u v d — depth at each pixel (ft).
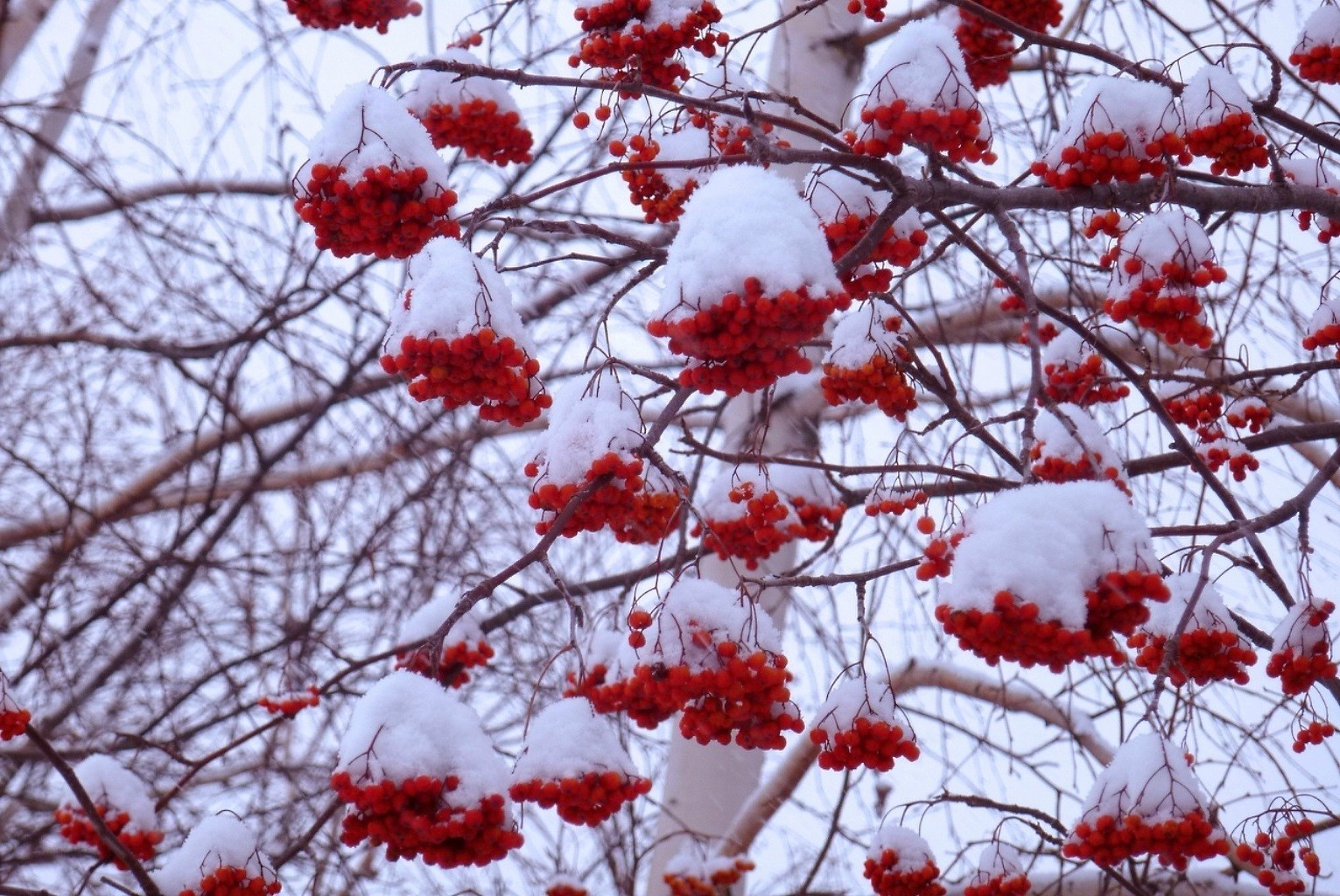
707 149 12.32
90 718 22.11
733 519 14.39
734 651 9.01
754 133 9.91
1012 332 20.89
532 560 9.19
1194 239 10.36
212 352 21.66
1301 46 12.54
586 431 9.51
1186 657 10.76
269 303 21.35
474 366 8.95
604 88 10.50
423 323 8.86
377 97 9.41
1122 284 10.63
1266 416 14.34
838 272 10.26
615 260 11.69
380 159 9.16
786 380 20.81
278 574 21.57
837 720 10.39
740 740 9.49
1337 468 11.30
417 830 8.72
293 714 14.83
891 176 10.09
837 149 10.93
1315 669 10.71
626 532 11.00
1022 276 9.68
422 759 8.74
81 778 13.84
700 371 8.81
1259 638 12.09
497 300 9.14
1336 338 12.64
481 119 12.30
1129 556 8.56
